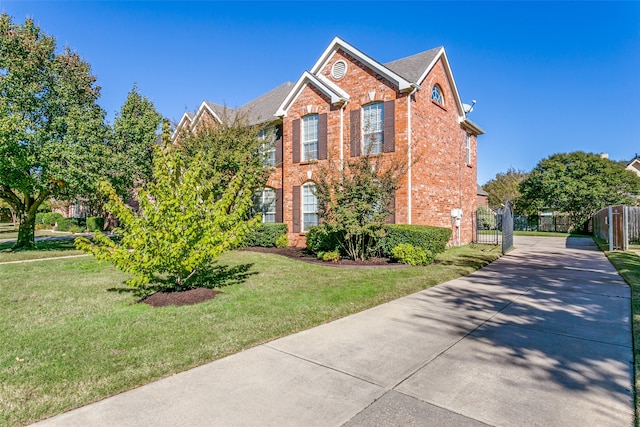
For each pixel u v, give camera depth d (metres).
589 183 31.95
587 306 6.66
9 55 15.49
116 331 5.19
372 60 14.65
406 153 13.53
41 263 12.36
